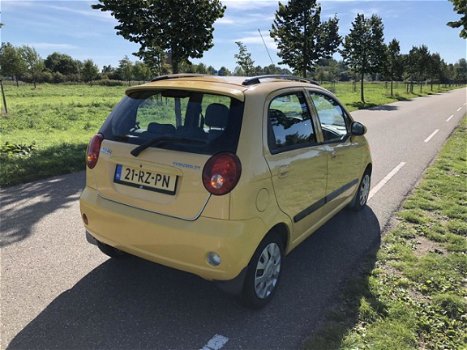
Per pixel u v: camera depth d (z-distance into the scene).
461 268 4.05
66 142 11.14
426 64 54.09
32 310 3.14
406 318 3.17
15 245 4.27
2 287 3.45
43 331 2.91
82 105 27.41
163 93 3.33
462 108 26.80
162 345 2.80
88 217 3.40
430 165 8.78
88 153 3.47
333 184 4.34
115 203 3.22
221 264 2.82
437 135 13.57
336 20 24.30
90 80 83.56
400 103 32.31
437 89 68.81
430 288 3.66
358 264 4.12
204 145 2.91
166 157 2.96
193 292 3.49
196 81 3.39
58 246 4.27
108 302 3.29
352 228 5.09
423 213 5.70
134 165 3.12
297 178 3.45
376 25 31.19
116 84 79.88
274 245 3.33
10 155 8.73
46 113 21.62
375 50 31.53
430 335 3.01
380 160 9.29
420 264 4.10
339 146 4.43
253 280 3.10
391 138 12.78
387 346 2.82
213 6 11.10
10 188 6.44
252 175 2.89
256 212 2.94
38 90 54.44
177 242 2.88
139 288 3.52
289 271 3.94
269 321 3.12
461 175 7.93
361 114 21.73
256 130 3.02
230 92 3.06
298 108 3.74
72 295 3.37
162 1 10.34
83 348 2.75
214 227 2.79
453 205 6.01
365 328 3.04
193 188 2.84
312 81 4.47
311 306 3.34
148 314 3.15
